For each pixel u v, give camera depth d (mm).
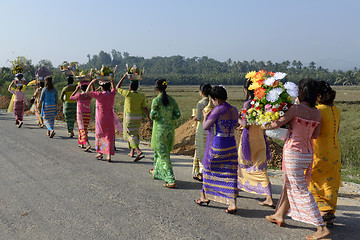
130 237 3895
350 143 14500
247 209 4820
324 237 3850
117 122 7676
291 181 4031
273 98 3998
